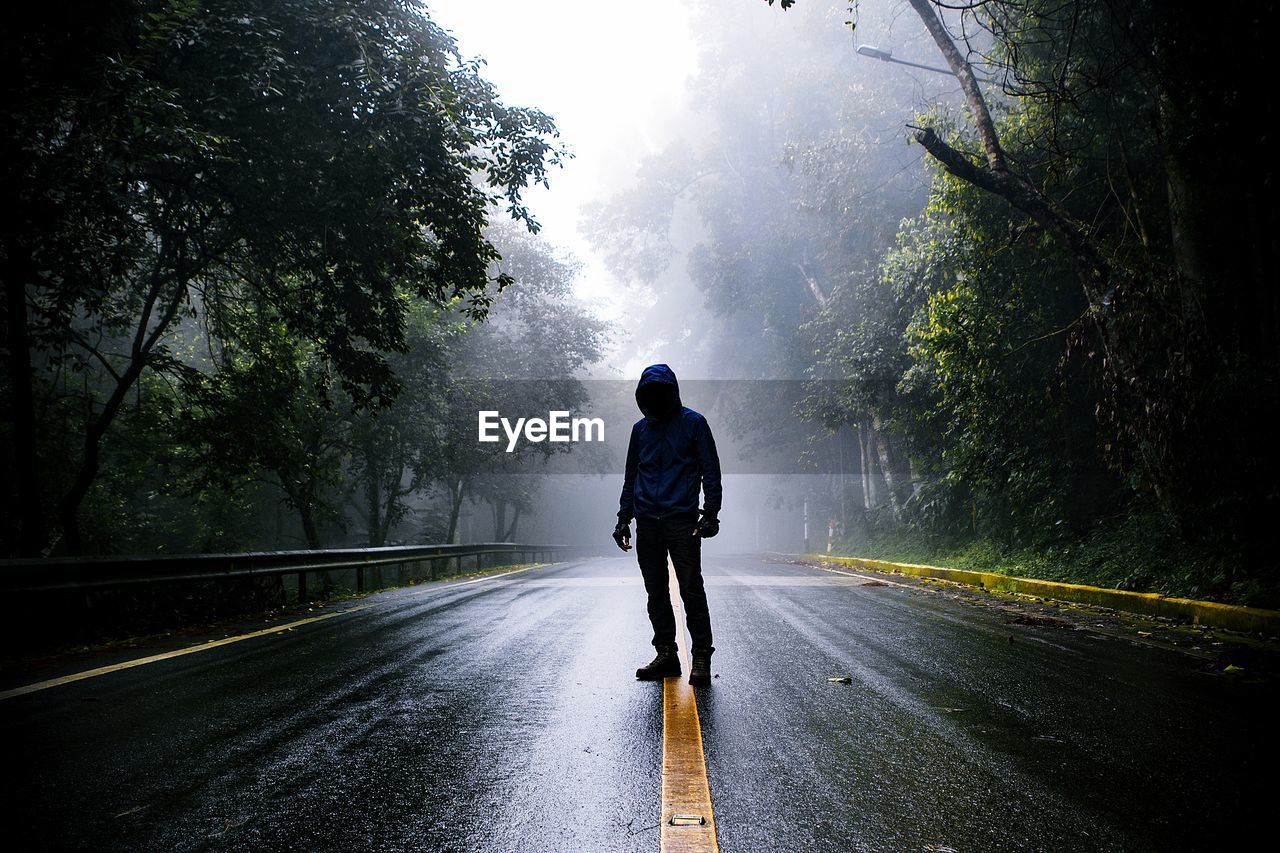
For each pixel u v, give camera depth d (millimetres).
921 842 2719
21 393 10820
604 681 5336
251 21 9266
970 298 14031
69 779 3373
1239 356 9625
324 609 10281
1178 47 10047
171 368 13469
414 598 11602
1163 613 8773
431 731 4105
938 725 4211
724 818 2930
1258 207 9867
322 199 11312
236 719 4363
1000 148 11898
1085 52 11656
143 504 22453
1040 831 2816
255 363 14664
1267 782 3318
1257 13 9203
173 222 12555
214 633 7941
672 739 3943
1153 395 10078
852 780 3346
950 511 19812
